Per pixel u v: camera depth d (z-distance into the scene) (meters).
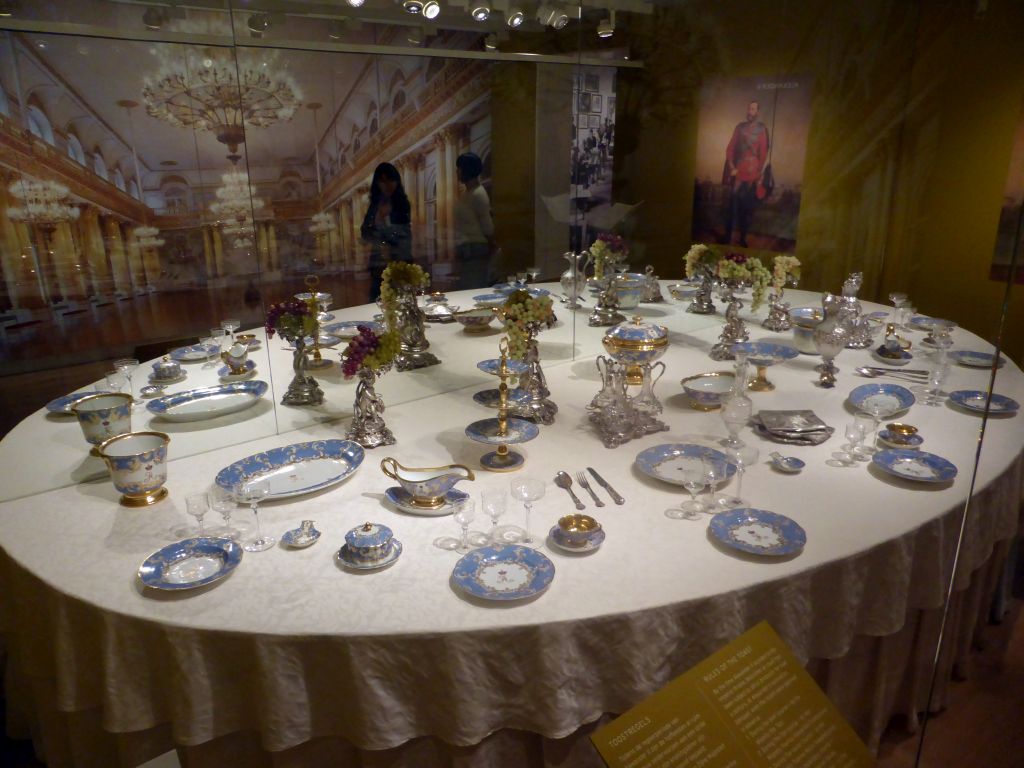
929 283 3.30
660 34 2.94
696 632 1.45
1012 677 1.83
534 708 1.39
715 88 3.10
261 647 1.33
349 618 1.37
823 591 1.57
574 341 3.19
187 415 2.16
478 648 1.34
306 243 2.24
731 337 3.24
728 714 1.15
